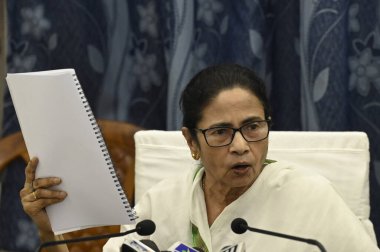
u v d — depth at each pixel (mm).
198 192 3008
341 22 4305
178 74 4617
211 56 4688
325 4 4281
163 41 4844
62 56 4996
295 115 4707
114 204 2623
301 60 4414
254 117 2627
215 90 2648
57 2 4957
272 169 2961
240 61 4664
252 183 2916
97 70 5078
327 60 4305
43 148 2627
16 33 5090
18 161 5102
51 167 2654
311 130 4414
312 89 4371
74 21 4965
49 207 2730
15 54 5109
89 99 5094
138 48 5047
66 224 2732
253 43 4637
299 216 2807
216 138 2656
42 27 5008
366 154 3453
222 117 2621
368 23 4402
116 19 5055
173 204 3072
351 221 2760
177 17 4582
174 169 3686
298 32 4621
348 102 4516
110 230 4566
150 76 5062
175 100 4633
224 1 4660
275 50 4770
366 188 3398
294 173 2953
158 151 3760
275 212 2850
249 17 4621
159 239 3031
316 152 3477
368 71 4445
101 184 2609
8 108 5121
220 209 2967
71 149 2600
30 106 2559
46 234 2975
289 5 4629
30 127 2605
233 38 4676
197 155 2895
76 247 4602
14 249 5324
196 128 2727
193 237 2967
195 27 4676
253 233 2828
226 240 2855
